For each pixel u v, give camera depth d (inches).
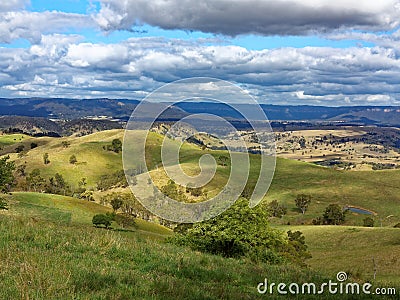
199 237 866.1
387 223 5054.1
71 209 2613.2
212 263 528.4
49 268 374.9
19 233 524.4
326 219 4901.6
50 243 497.0
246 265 551.5
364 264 2124.8
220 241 837.2
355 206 5728.3
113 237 568.7
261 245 847.1
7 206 2001.7
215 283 420.2
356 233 3223.4
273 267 575.2
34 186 5049.2
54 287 318.7
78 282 343.9
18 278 332.8
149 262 472.1
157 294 338.0
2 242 467.8
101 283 352.2
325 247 3051.2
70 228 656.4
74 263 412.5
